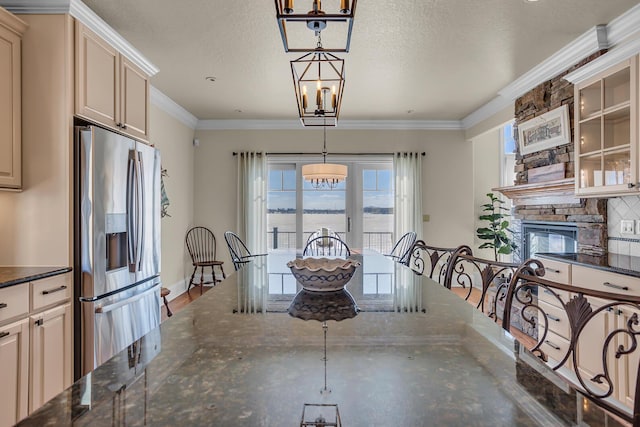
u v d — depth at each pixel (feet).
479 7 8.45
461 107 16.56
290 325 3.77
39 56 7.25
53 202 7.20
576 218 10.53
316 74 12.42
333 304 4.72
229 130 18.92
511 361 2.78
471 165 19.12
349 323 3.84
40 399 6.39
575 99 9.70
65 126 7.22
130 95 9.25
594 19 9.00
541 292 9.86
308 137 18.98
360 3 8.26
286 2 4.15
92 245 7.25
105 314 7.48
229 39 9.93
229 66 11.77
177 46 10.34
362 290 5.66
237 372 2.58
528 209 12.94
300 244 19.30
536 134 12.39
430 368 2.65
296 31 9.47
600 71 8.79
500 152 19.79
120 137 8.07
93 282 7.27
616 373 7.17
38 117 7.23
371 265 8.67
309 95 14.84
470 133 18.34
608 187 8.67
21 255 7.22
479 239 19.42
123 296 8.09
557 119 11.28
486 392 2.26
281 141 19.04
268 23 9.09
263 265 8.67
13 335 5.88
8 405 5.79
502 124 15.26
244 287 5.93
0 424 5.67
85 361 7.19
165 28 9.34
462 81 13.20
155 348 3.09
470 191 19.15
